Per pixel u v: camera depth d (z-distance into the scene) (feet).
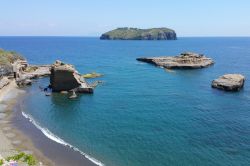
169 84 344.69
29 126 191.62
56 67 293.64
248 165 135.54
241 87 318.24
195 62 516.73
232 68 498.28
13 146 155.84
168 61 528.22
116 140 166.61
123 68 489.26
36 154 146.72
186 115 215.72
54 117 213.46
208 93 293.43
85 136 173.68
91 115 218.38
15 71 338.95
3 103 250.16
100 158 143.23
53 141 165.27
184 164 136.36
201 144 159.94
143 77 395.96
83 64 544.21
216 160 140.46
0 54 381.60
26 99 266.98
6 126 190.29
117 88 318.45
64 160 140.67
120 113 222.48
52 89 298.76
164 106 242.17
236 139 167.53
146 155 146.30
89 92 290.15
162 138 168.86
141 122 199.62
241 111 227.20
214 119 206.08
